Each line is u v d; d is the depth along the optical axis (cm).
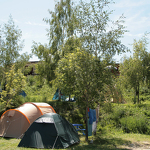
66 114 1574
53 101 1852
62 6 2022
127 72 1705
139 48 1742
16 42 2031
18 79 1577
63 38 1955
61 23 1995
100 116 1512
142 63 1712
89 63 972
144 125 1313
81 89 984
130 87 1742
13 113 1134
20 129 1081
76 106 1666
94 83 984
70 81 993
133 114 1463
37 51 1912
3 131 1106
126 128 1331
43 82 2027
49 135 848
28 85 2748
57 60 1848
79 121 1469
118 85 1143
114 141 1015
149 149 837
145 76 1723
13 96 1547
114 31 1104
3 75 1895
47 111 1262
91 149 812
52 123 875
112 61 1051
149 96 2109
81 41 1084
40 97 1906
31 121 1121
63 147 812
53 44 1925
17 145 871
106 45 1087
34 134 859
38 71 1914
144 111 1466
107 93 1110
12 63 1998
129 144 946
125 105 1602
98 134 1245
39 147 812
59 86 1067
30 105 1238
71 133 960
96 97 1020
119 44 1083
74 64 978
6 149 790
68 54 1079
